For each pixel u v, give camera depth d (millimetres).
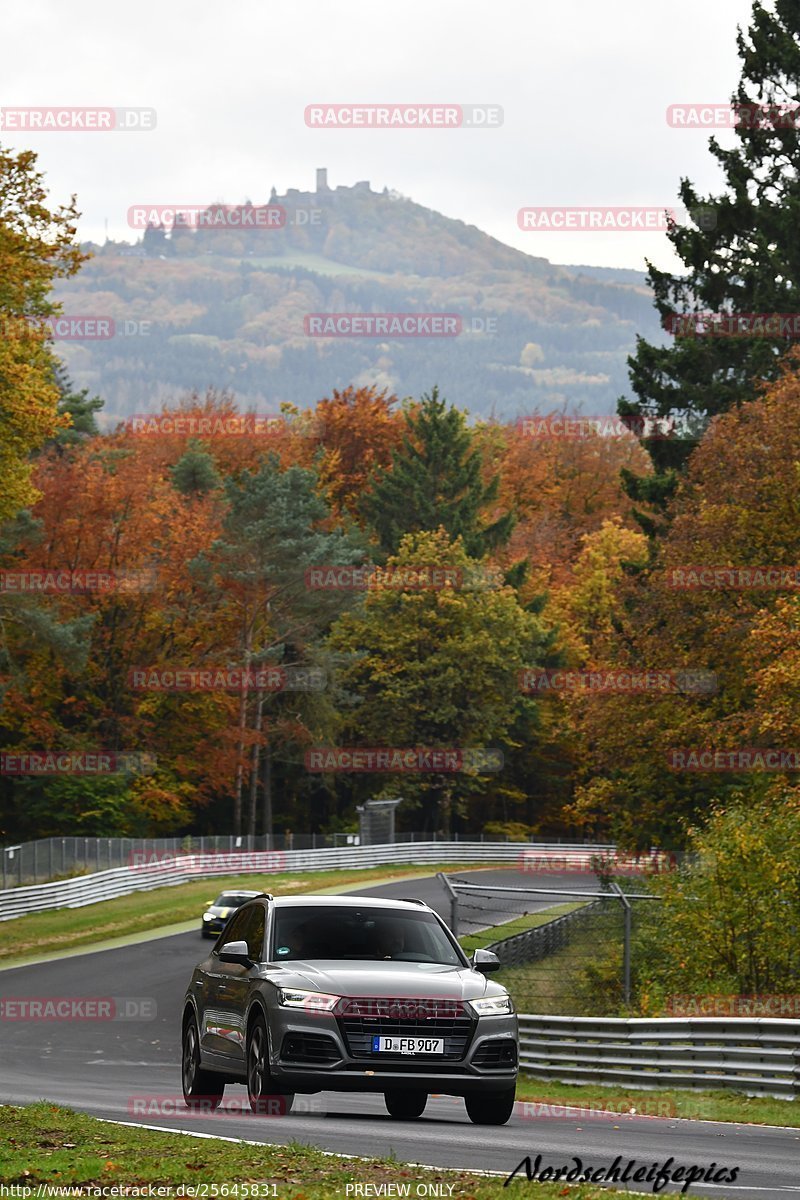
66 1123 20750
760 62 98688
